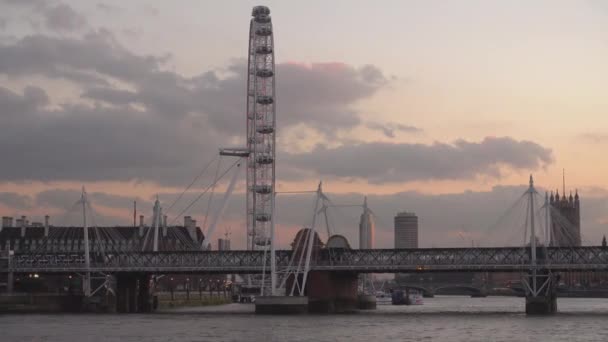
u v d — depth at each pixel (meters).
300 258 178.50
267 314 172.50
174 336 114.81
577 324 138.12
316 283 190.00
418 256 178.62
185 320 150.25
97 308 189.12
